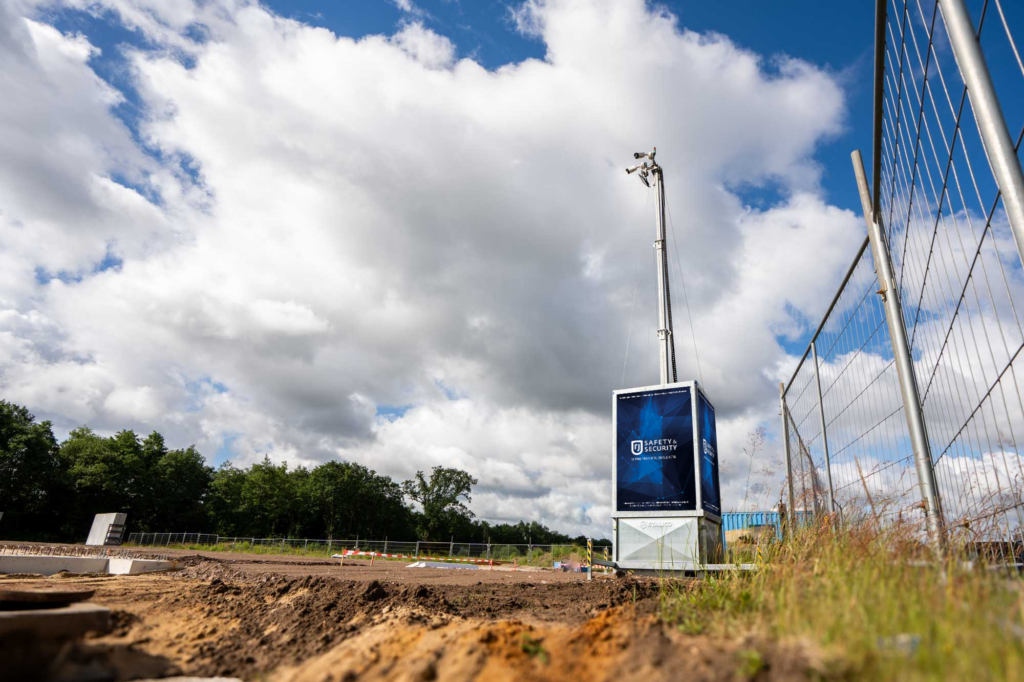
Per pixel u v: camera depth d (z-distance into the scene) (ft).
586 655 14.62
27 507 225.76
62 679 17.19
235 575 44.14
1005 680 9.22
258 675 19.72
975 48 13.24
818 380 36.65
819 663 10.80
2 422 230.07
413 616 21.71
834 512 23.00
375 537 333.01
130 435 286.66
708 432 42.42
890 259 25.99
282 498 299.38
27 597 21.09
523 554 103.30
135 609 28.73
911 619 11.82
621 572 37.09
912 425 23.11
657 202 56.59
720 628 14.80
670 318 52.90
